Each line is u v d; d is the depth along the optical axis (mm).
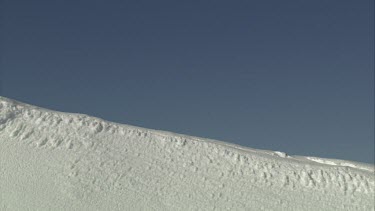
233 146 71312
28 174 50781
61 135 59781
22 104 67750
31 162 53344
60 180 50281
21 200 45844
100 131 62094
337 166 59125
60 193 47844
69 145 57656
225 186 51938
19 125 60750
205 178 53375
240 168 56188
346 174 55094
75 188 49000
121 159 56062
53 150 56500
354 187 52969
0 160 53156
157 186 50906
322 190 52375
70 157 55188
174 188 50781
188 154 58688
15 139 58156
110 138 60938
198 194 49906
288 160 60219
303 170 55844
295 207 48562
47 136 59219
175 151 59312
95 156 56031
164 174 53625
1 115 61812
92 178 51312
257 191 51344
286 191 51812
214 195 49875
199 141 61500
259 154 61406
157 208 46781
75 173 51906
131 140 61062
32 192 47438
